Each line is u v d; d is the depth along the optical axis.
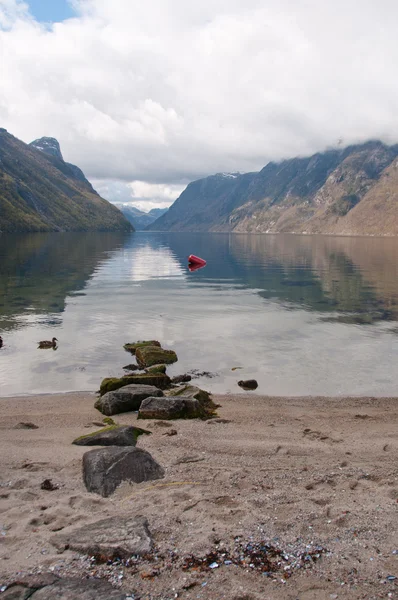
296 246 146.25
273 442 11.03
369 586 5.58
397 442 11.09
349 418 13.38
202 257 90.06
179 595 5.39
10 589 5.42
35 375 17.91
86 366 19.14
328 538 6.62
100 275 52.72
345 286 44.69
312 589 5.52
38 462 9.57
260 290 41.66
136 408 14.05
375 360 20.16
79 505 7.65
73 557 6.09
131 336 24.11
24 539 6.51
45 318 28.19
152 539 6.51
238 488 8.34
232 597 5.37
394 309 32.34
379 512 7.38
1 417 13.18
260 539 6.57
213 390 16.39
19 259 71.69
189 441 10.99
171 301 35.12
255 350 21.66
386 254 101.31
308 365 19.44
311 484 8.52
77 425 12.49
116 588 5.48
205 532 6.75
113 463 8.79
